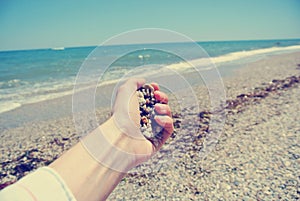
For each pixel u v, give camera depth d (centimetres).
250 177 410
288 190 372
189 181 409
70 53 5328
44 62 3897
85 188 74
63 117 846
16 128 773
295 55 2769
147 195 387
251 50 4356
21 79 1900
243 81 1220
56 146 628
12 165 546
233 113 719
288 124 613
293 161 445
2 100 1135
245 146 509
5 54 7125
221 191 385
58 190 65
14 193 59
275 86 1062
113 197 385
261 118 665
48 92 1234
